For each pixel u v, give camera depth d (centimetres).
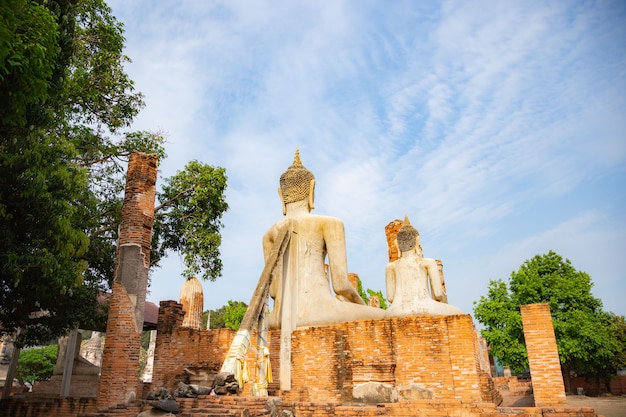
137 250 1432
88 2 1742
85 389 2555
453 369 1270
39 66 711
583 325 2983
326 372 1421
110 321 1362
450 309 1503
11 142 909
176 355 1684
